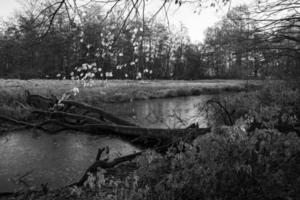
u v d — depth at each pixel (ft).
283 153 12.13
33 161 27.48
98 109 41.86
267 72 36.19
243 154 11.32
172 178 11.68
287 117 17.74
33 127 41.32
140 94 74.02
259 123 16.02
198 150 13.25
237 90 89.25
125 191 12.42
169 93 80.64
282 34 28.02
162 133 29.19
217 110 27.12
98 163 21.99
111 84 74.54
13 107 47.26
